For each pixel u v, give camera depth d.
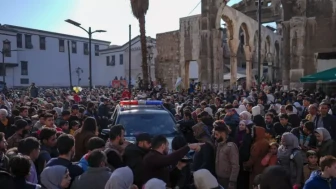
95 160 4.17
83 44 57.94
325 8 19.53
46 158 5.18
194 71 44.41
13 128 7.46
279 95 16.92
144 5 24.67
